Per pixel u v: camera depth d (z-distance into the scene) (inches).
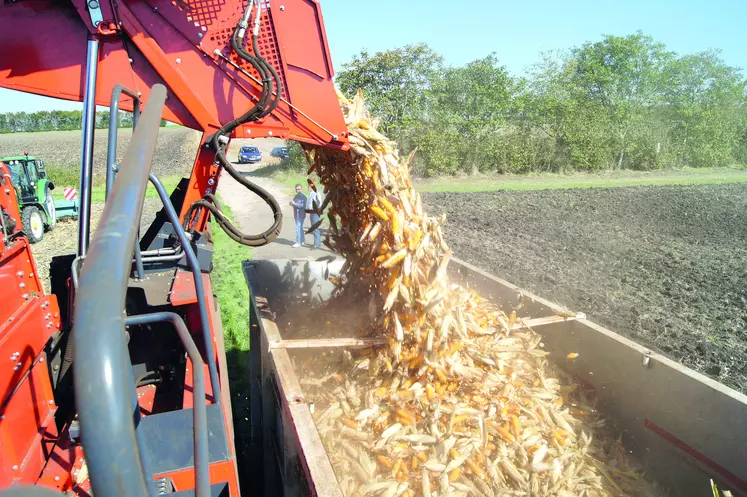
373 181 151.3
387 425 129.6
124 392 31.8
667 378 121.6
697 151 1563.7
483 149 1283.2
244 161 1587.1
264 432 163.0
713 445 110.0
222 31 139.8
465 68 1243.2
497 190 998.4
